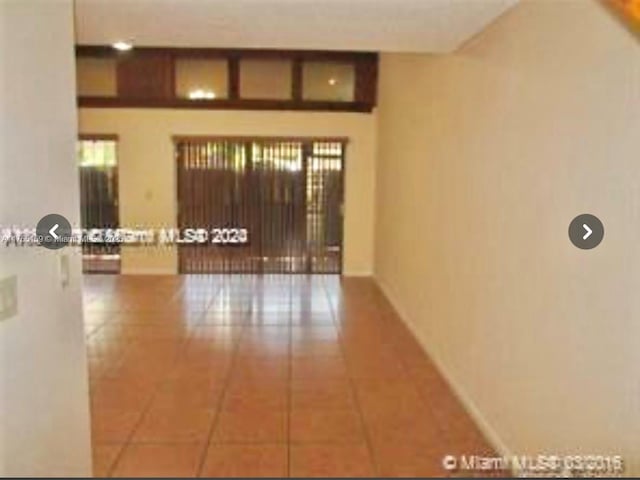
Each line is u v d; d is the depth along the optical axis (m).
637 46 2.00
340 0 2.93
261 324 5.91
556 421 2.60
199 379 4.38
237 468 3.03
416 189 5.63
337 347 5.21
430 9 3.11
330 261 8.73
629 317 2.05
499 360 3.32
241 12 3.13
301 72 8.38
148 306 6.64
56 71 2.06
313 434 3.46
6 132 1.74
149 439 3.35
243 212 8.64
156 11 3.12
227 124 8.48
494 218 3.42
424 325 5.22
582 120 2.38
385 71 7.55
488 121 3.54
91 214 8.53
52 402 2.03
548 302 2.69
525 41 2.96
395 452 3.21
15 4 1.79
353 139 8.53
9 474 1.76
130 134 8.45
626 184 2.07
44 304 1.96
